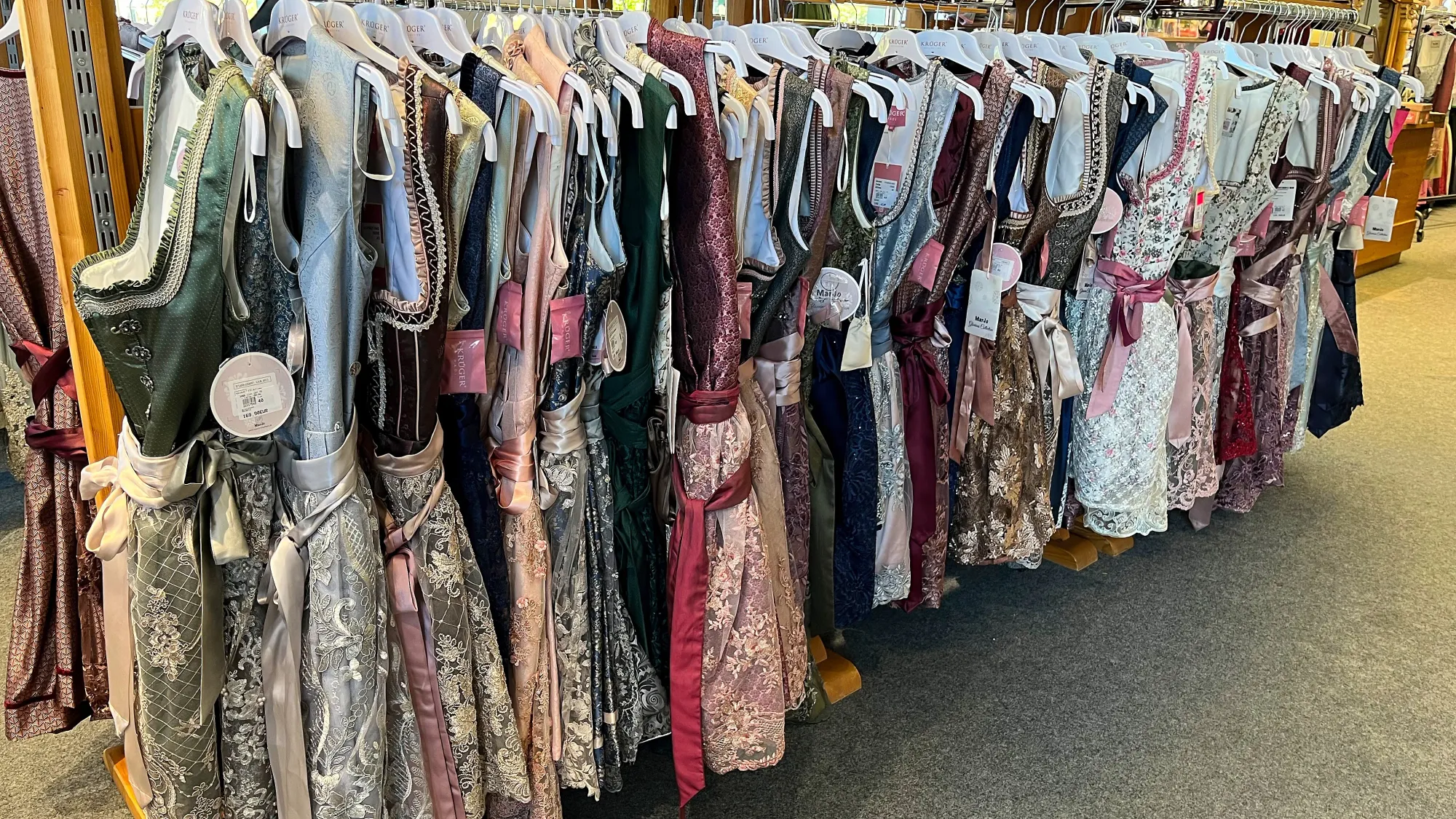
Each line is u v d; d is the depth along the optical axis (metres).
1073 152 1.91
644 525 1.63
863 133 1.69
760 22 2.01
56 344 1.67
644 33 1.47
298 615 1.23
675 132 1.43
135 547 1.15
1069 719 2.15
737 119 1.44
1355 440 3.81
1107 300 2.27
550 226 1.30
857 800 1.89
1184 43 3.05
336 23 1.19
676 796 1.89
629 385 1.50
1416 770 2.02
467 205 1.21
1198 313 2.45
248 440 1.20
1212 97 2.11
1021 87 1.77
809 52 1.69
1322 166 2.39
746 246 1.56
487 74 1.22
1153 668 2.35
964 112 1.81
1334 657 2.41
